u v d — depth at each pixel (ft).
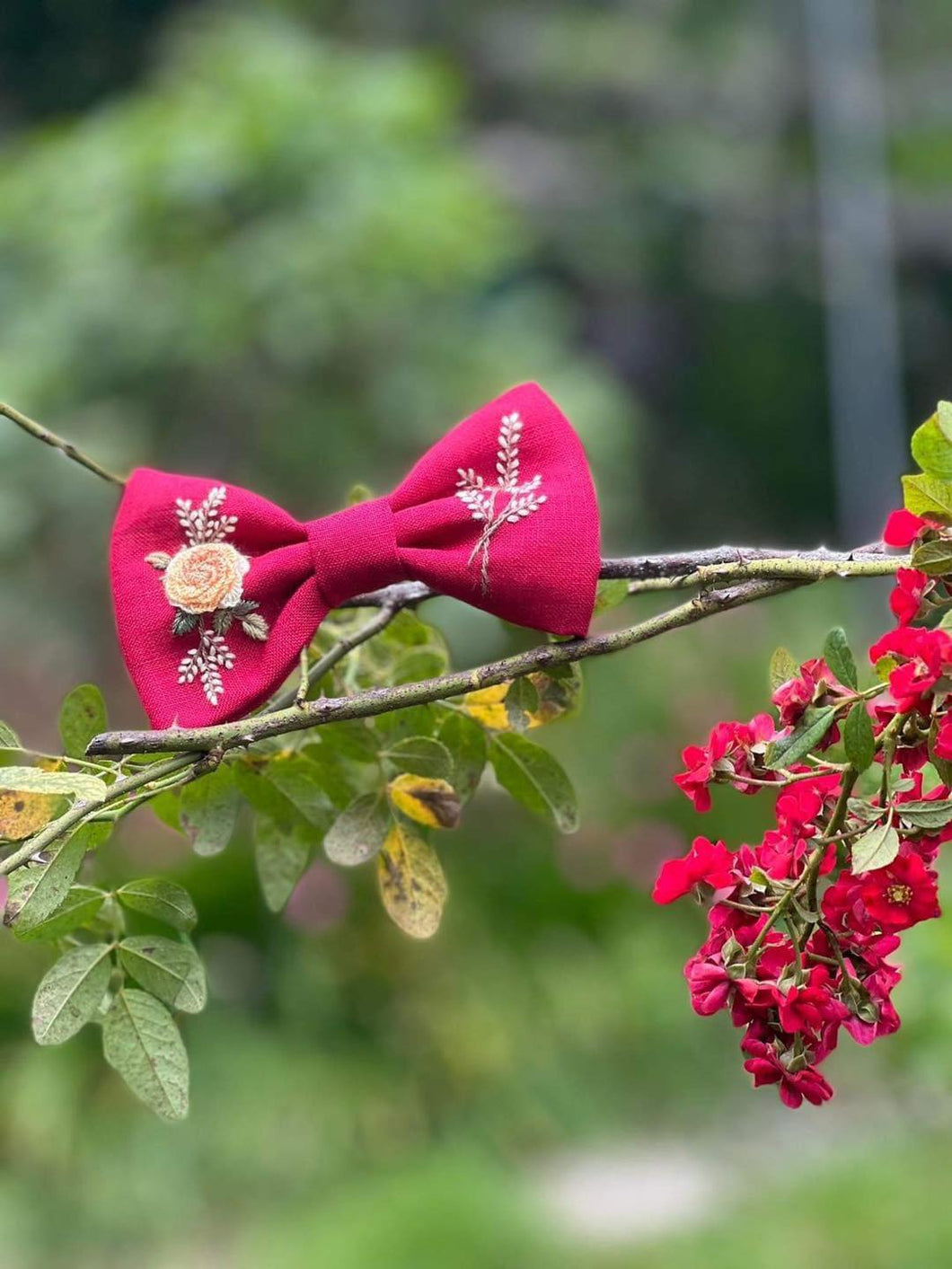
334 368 14.65
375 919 12.83
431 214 13.75
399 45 27.43
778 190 31.78
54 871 2.51
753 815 15.33
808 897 2.43
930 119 32.83
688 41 32.09
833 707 2.44
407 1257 9.67
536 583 2.70
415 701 2.62
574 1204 11.10
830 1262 9.18
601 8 32.01
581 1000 13.41
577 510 2.74
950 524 2.52
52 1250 10.87
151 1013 2.75
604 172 30.35
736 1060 13.76
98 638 15.11
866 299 32.45
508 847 14.28
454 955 13.19
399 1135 12.06
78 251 13.65
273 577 2.73
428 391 14.60
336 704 2.60
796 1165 11.38
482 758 3.24
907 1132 11.59
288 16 24.90
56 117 24.62
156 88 20.20
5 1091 11.51
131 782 2.47
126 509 2.80
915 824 2.39
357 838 3.06
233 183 13.52
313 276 13.44
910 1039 5.71
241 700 2.69
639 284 31.73
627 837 14.52
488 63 29.68
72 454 3.12
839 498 34.09
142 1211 11.12
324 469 14.53
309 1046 12.39
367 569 2.72
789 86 32.04
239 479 14.73
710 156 30.99
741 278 32.17
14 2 24.32
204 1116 11.71
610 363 32.04
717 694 16.49
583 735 15.62
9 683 14.87
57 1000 2.71
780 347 33.50
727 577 2.68
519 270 29.53
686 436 33.68
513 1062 12.80
